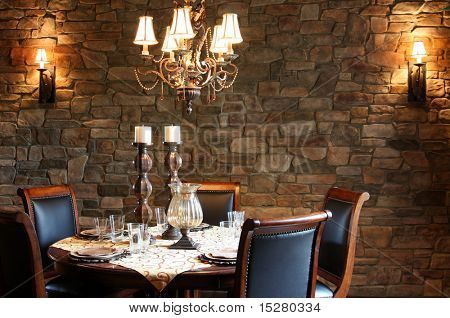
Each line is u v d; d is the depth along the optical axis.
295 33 4.25
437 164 4.18
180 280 2.19
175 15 2.73
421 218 4.19
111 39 4.32
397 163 4.21
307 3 4.23
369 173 4.22
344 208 2.89
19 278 2.31
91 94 4.34
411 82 4.18
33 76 4.38
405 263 4.19
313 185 4.26
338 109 4.24
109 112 4.34
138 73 4.31
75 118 4.36
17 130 4.39
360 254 4.21
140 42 2.98
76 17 4.34
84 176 4.37
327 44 4.23
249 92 4.29
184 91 2.91
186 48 3.00
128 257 2.42
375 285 4.21
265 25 4.25
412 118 4.20
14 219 2.20
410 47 4.20
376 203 4.21
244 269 2.00
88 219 4.37
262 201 4.29
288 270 2.11
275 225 1.98
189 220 2.57
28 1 4.36
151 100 4.32
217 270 2.19
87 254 2.39
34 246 2.25
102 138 4.35
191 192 2.60
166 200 4.33
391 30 4.20
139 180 2.70
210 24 4.26
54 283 2.94
